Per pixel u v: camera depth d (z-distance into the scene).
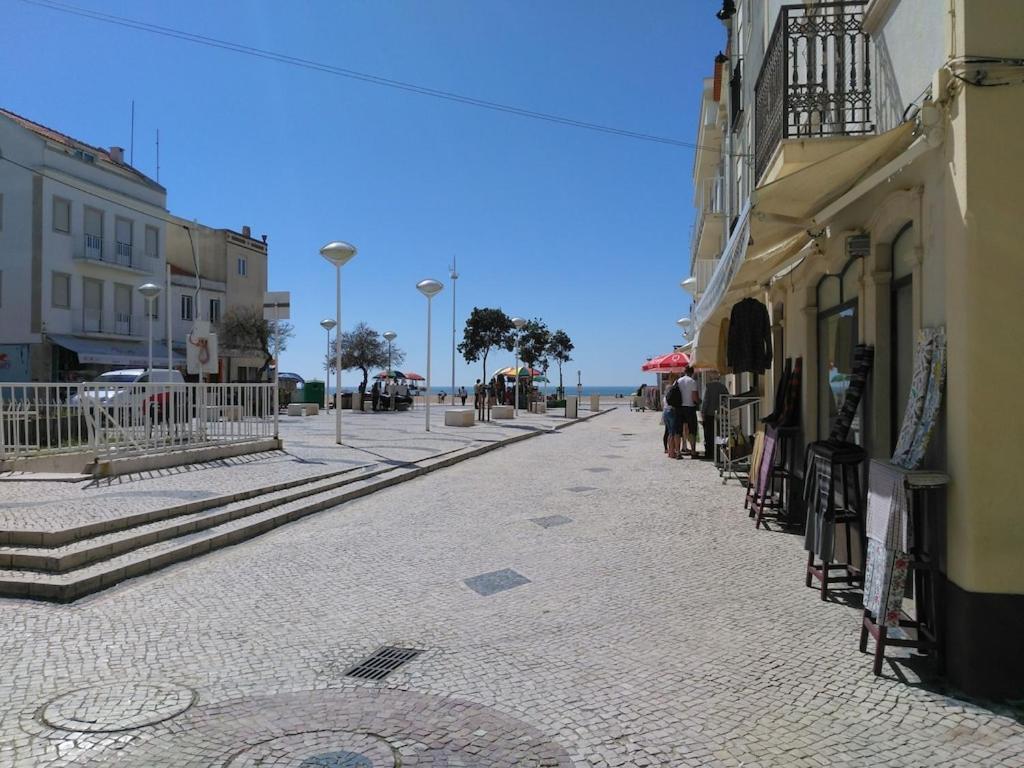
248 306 48.19
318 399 37.78
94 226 38.31
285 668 4.38
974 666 3.96
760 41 12.30
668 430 15.48
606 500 9.91
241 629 5.05
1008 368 3.94
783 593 5.84
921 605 4.50
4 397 10.55
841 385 7.33
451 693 4.04
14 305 35.38
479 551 7.21
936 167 4.50
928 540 4.37
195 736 3.51
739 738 3.54
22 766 3.21
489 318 49.22
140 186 41.38
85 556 6.20
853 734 3.57
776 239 7.91
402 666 4.42
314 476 10.46
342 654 4.61
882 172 4.89
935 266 4.51
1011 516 3.91
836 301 7.50
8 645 4.71
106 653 4.59
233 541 7.52
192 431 11.99
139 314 40.97
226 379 45.44
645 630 5.04
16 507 7.69
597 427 26.47
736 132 17.41
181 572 6.47
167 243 45.66
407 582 6.19
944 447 4.26
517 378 35.56
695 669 4.36
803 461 8.32
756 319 9.85
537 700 3.95
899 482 4.21
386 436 18.50
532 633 5.00
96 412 10.05
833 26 6.72
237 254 49.38
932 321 4.57
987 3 4.02
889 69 6.01
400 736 3.53
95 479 9.70
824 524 5.60
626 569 6.57
